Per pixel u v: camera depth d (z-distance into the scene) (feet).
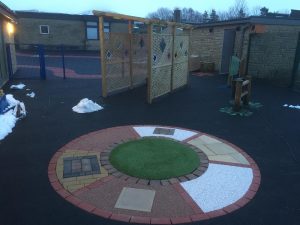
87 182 14.21
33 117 24.61
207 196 13.35
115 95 33.63
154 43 29.17
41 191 13.41
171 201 12.86
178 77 36.68
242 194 13.66
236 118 26.04
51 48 102.27
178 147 18.58
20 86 38.06
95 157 16.92
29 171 15.24
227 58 53.93
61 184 14.01
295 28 50.06
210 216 11.98
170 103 30.71
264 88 40.65
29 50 97.40
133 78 37.52
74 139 19.80
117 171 15.26
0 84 36.68
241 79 28.45
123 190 13.58
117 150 17.87
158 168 15.66
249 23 47.26
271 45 46.24
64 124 22.93
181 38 35.55
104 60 31.27
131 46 35.81
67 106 28.43
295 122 25.43
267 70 47.52
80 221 11.46
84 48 105.40
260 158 17.81
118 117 25.17
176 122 24.30
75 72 54.60
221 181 14.71
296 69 40.22
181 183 14.30
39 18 99.35
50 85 40.19
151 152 17.66
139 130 21.83
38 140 19.51
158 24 29.04
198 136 21.01
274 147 19.70
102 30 30.07
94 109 27.07
